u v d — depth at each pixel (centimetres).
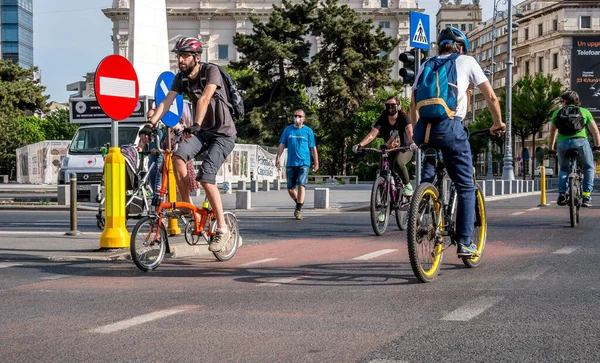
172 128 1016
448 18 14425
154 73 2414
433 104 665
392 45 6612
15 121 7050
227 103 796
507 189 2792
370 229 1255
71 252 889
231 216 854
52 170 4772
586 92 6594
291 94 6456
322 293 613
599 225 1239
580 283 646
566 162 1225
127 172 1155
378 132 1165
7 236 1070
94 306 568
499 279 674
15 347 441
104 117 2277
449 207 707
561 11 9200
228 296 605
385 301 573
